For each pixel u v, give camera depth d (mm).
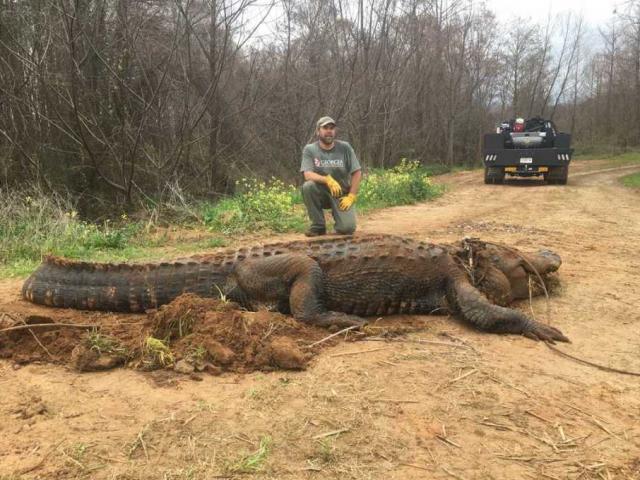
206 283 4676
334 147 7500
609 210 13203
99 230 9992
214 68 13500
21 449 2662
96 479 2459
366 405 3137
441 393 3314
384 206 14148
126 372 3533
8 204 9023
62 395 3195
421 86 31594
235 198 13461
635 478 2594
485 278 4879
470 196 17156
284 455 2666
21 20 11234
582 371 3732
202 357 3625
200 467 2553
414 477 2543
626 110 56562
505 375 3602
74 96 10836
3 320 3947
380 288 4691
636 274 6355
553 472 2619
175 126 14320
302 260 4566
